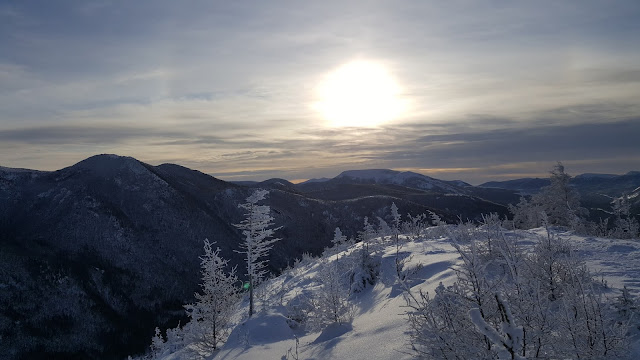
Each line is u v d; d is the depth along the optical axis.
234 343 13.58
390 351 7.27
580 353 4.48
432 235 24.52
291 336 13.69
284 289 24.02
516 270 4.64
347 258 21.22
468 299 4.64
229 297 19.34
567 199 35.81
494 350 4.32
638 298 6.33
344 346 8.91
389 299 12.68
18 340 66.81
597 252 12.67
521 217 41.06
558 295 6.35
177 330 26.48
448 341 4.72
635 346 4.88
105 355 70.00
